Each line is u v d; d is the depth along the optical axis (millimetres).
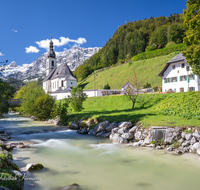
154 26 166625
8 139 17344
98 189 7188
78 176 8477
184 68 40375
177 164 10008
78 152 12609
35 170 9039
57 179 8062
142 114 21906
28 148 13703
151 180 8133
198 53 15477
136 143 14375
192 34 15586
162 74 46344
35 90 41219
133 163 10305
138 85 28062
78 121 24156
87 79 109750
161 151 12391
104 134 18453
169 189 7301
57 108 30938
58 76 86500
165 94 28844
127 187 7430
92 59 173500
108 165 10016
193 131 13508
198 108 18594
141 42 130500
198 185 7652
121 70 92688
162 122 16047
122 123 17859
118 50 147000
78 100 33125
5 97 12742
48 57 114500
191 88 38781
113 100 36500
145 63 85000
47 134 20109
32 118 39500
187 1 16391
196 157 10945
